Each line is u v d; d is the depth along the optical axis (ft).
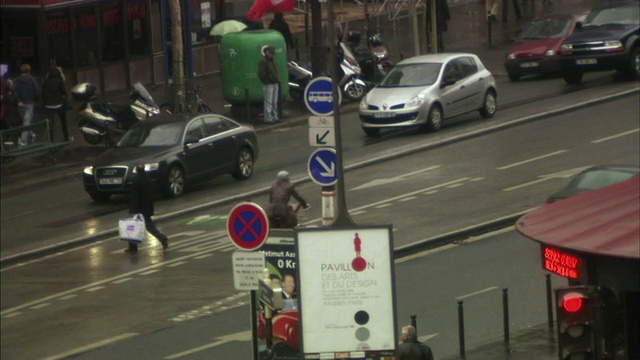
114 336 158.40
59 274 190.29
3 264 197.67
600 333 82.84
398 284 171.83
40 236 211.82
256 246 122.72
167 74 335.26
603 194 93.30
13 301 178.29
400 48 376.89
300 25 426.51
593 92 302.04
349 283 103.71
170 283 180.96
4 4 310.86
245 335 154.51
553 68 323.16
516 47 329.72
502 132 269.03
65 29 317.63
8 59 313.32
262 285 119.75
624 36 310.86
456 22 432.25
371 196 222.89
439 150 256.73
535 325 150.10
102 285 182.70
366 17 357.61
